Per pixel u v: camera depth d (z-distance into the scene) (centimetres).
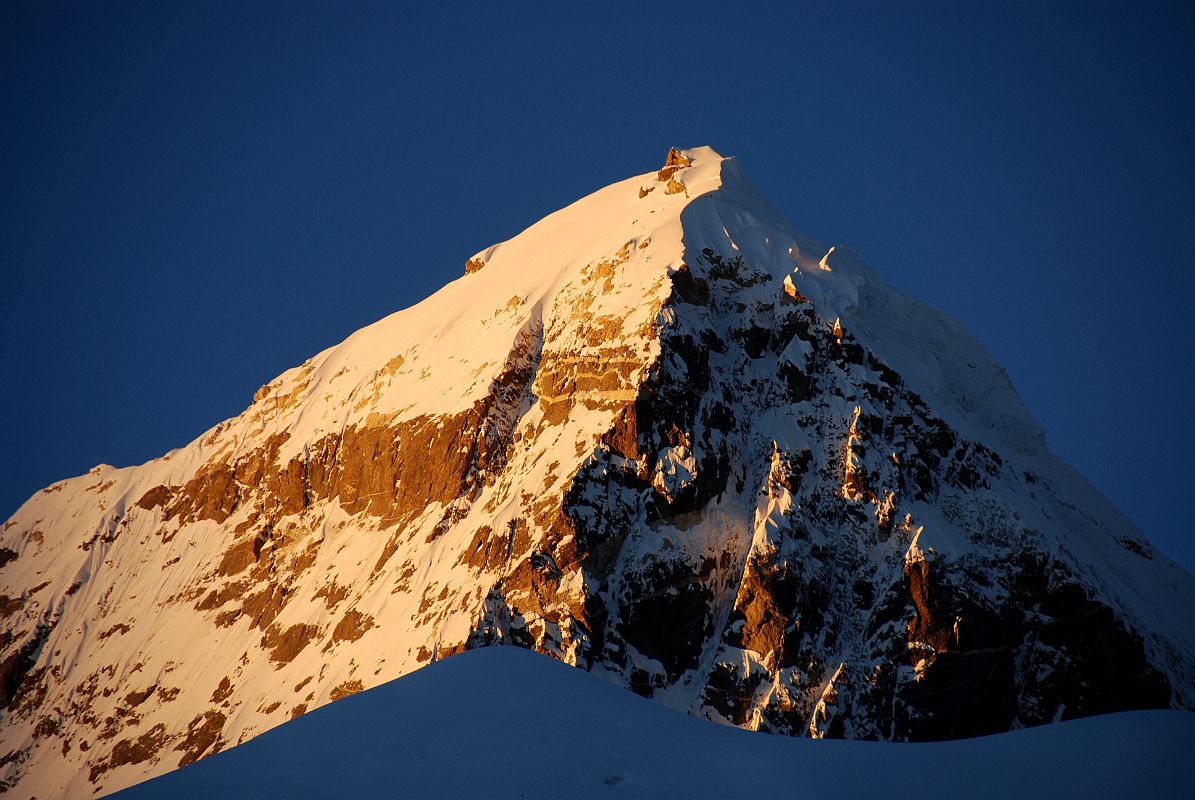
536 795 12669
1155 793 13200
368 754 13288
